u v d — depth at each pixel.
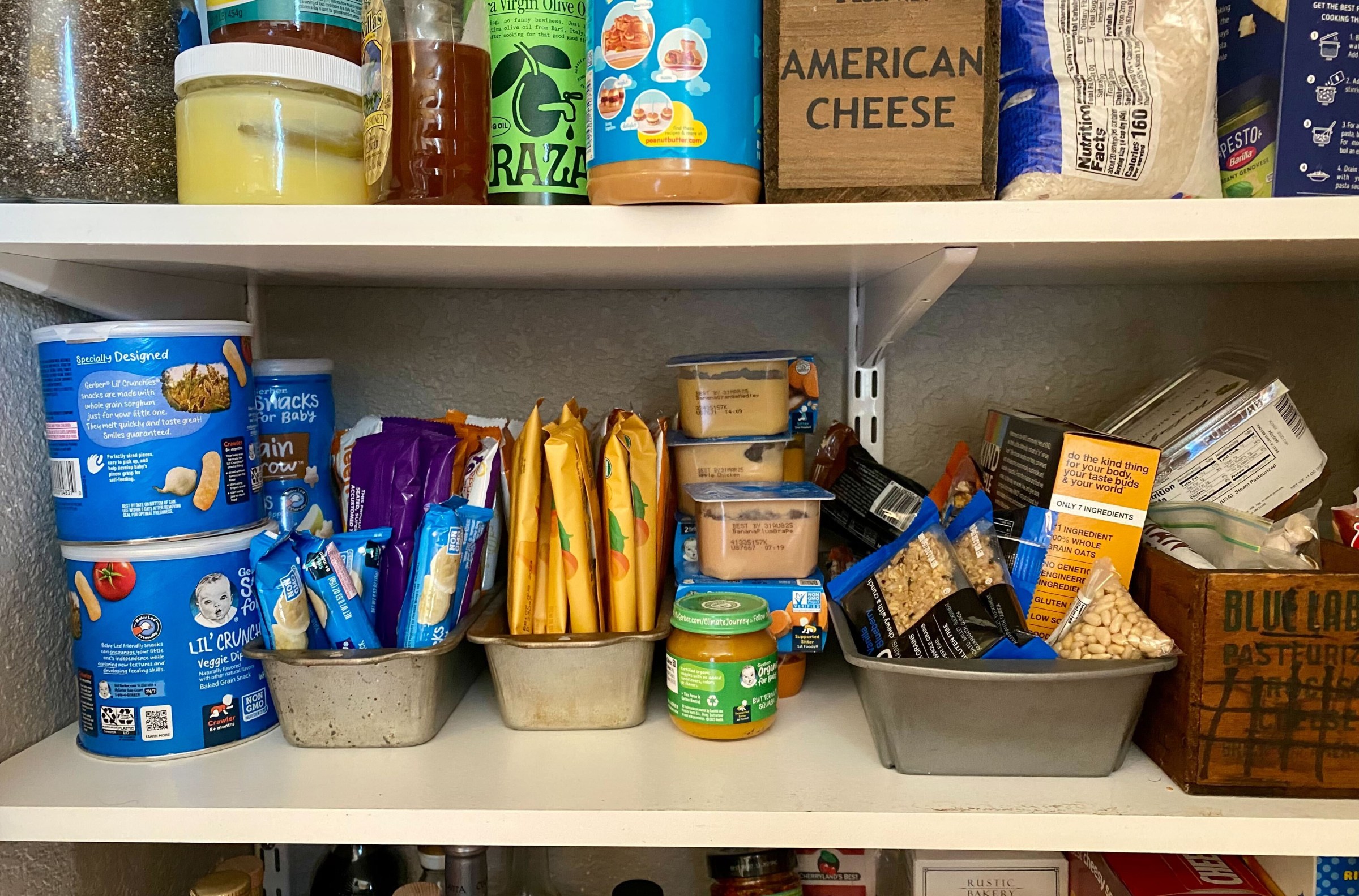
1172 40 0.60
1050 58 0.59
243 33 0.63
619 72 0.56
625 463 0.70
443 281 0.87
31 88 0.60
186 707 0.66
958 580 0.64
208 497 0.66
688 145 0.55
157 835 0.59
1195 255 0.67
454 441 0.75
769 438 0.79
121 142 0.62
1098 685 0.59
